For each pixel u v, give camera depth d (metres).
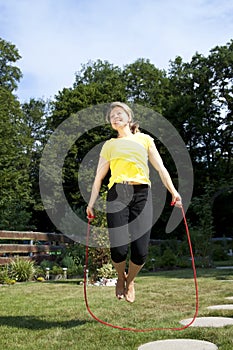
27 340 3.71
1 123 25.41
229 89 26.66
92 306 5.52
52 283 9.18
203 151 25.77
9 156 24.41
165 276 10.42
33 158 30.41
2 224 19.64
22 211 21.00
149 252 14.83
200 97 26.09
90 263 9.01
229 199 25.59
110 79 24.44
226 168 25.70
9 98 27.23
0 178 22.72
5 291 7.47
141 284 8.25
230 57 26.59
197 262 14.55
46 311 5.18
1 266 10.46
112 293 6.98
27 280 10.21
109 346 3.44
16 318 4.72
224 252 18.08
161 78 28.91
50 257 12.67
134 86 27.81
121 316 4.77
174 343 3.45
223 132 26.20
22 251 11.59
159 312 4.98
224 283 8.04
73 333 3.93
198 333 3.74
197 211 14.98
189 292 6.81
